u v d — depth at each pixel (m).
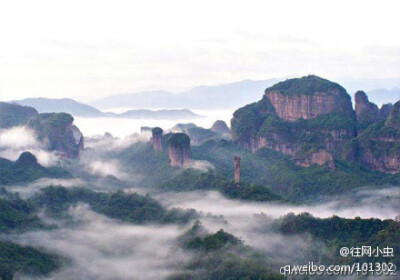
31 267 188.12
